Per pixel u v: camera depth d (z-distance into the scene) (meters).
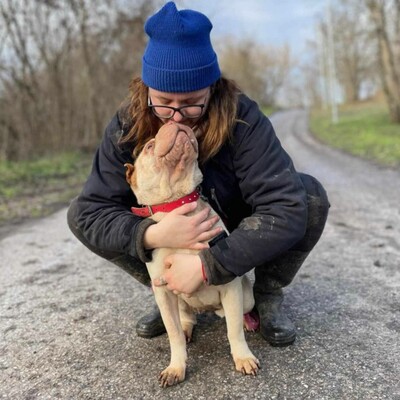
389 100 19.44
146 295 3.05
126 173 2.03
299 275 3.28
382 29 18.53
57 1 13.29
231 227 2.43
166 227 1.89
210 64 1.93
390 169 8.52
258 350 2.24
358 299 2.81
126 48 16.25
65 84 14.56
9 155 11.24
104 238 2.05
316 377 2.00
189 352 2.25
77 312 2.82
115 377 2.10
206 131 2.03
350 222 4.85
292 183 1.99
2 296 3.16
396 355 2.15
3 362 2.29
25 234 5.07
